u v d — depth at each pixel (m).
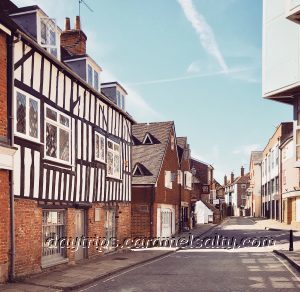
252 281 11.42
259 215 68.12
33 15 12.52
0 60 10.38
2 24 10.34
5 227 10.41
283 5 15.84
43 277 11.52
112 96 20.38
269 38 16.33
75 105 14.91
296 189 35.59
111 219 19.17
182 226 34.62
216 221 51.34
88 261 15.61
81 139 15.37
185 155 37.59
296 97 16.20
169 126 30.08
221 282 11.30
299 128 15.99
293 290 10.09
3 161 10.25
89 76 16.55
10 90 10.69
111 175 18.58
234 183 93.19
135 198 25.66
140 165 26.61
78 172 15.00
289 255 16.94
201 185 52.38
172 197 30.83
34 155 11.87
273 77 16.03
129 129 21.94
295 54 15.14
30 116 11.70
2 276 10.30
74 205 14.58
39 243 12.13
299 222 36.62
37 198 12.01
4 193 10.38
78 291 10.16
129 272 13.42
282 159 41.81
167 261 16.50
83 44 19.28
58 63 13.03
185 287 10.54
